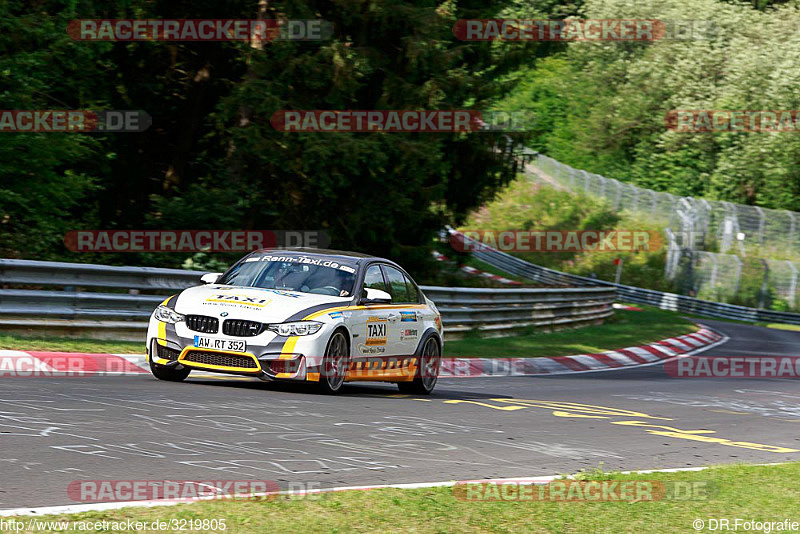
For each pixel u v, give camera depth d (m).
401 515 17.14
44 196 66.50
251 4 79.69
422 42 79.62
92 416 26.62
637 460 27.44
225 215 72.88
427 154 78.56
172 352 35.22
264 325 34.44
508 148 102.25
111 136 79.62
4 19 63.09
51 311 46.28
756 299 196.12
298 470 21.70
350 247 85.12
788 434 36.97
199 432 25.59
